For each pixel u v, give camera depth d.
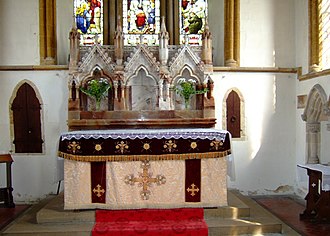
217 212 6.59
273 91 9.09
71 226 6.25
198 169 6.64
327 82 7.50
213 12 9.55
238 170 9.02
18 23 8.76
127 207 6.55
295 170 9.16
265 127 9.08
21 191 8.77
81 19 9.45
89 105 8.66
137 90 8.73
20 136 8.76
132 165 6.59
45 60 8.74
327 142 8.08
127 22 9.48
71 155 6.42
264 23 9.11
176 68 8.57
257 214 6.82
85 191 6.56
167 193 6.62
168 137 6.56
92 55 8.44
